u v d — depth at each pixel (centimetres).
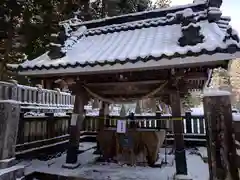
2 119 325
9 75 1002
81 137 895
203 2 540
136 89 493
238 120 245
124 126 500
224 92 214
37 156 606
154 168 493
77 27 670
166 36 484
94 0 1466
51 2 967
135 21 621
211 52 338
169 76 443
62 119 766
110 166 509
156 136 521
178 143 425
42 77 503
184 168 412
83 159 584
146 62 377
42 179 446
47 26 985
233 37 342
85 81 513
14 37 1005
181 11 547
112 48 491
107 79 501
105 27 640
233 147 203
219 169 203
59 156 630
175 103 439
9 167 319
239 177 200
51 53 495
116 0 1415
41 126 647
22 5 884
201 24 480
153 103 603
